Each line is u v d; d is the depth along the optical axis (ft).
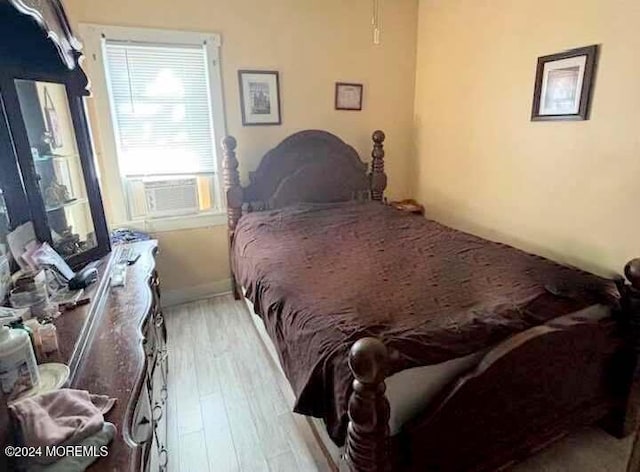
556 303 5.64
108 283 5.95
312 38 11.47
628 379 5.91
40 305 4.74
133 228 10.68
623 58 7.53
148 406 4.36
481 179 11.15
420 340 4.65
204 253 11.72
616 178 7.91
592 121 8.19
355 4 11.71
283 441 6.55
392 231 9.66
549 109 9.01
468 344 4.76
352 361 3.77
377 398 3.80
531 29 9.21
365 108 12.71
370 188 12.85
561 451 6.10
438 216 12.96
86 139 6.74
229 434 6.71
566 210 8.99
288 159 11.74
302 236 9.36
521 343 4.66
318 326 5.24
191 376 8.23
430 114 12.71
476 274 6.86
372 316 5.29
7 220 5.30
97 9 9.33
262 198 11.68
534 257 7.69
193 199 11.34
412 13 12.53
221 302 11.58
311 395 4.76
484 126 10.82
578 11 8.18
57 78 6.14
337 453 4.90
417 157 13.57
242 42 10.78
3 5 4.42
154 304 6.37
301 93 11.75
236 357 8.87
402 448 4.44
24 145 5.44
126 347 4.30
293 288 6.55
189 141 11.00
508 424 5.01
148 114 10.45
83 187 6.75
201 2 10.16
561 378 5.30
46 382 3.44
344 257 7.97
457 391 4.40
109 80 9.87
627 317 5.72
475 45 10.75
